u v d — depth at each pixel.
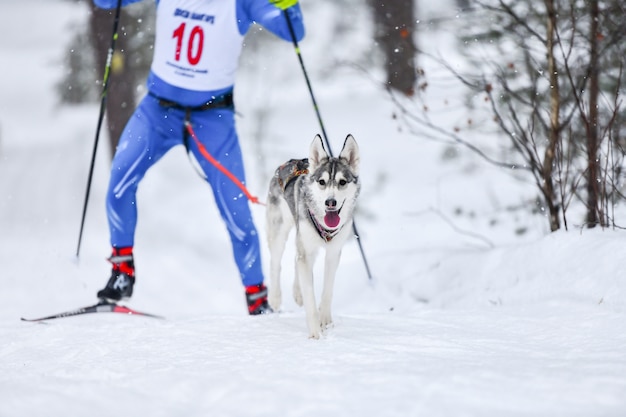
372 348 5.57
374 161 16.70
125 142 7.93
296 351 5.57
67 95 25.66
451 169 15.74
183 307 12.35
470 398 4.22
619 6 8.58
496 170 15.08
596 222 8.08
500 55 10.41
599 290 6.80
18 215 17.78
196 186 17.81
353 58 19.09
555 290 7.27
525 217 12.16
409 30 11.83
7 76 35.22
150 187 17.81
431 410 4.06
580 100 8.57
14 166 21.70
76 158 21.72
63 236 16.23
